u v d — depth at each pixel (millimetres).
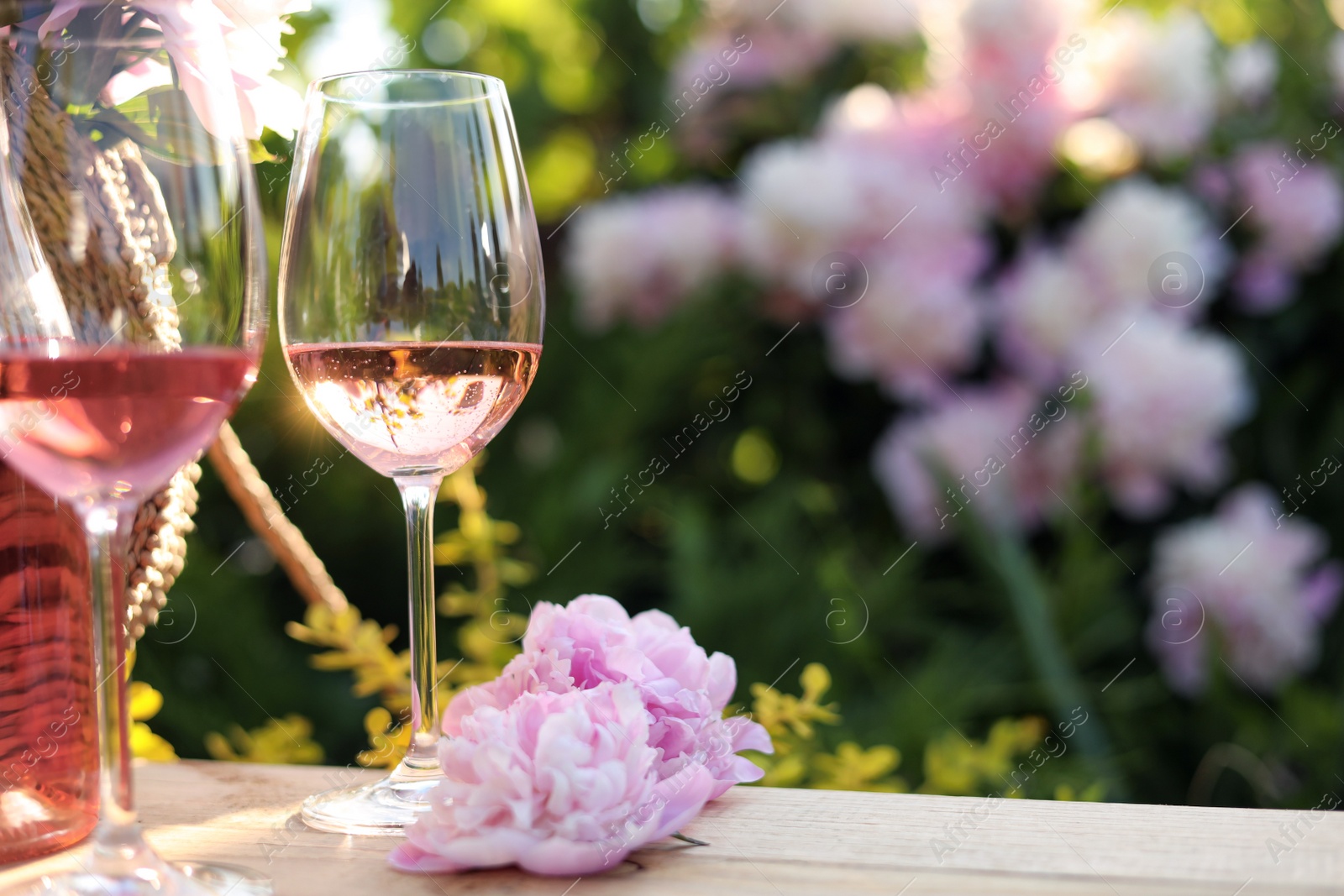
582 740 1020
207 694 1877
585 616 1077
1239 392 2051
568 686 1058
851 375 2227
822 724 1733
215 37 1005
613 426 2248
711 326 2299
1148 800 1963
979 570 2031
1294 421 2176
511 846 1008
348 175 1063
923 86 2342
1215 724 1959
